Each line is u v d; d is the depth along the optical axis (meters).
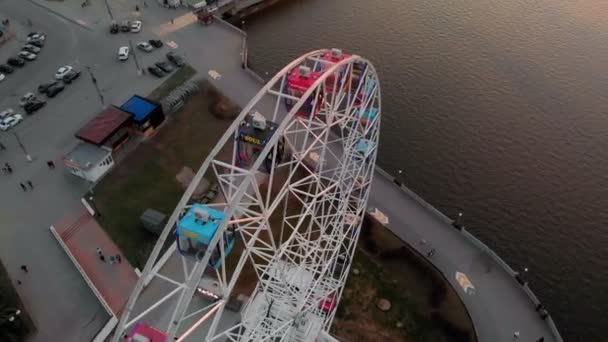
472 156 85.19
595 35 113.44
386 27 116.56
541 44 110.81
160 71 93.38
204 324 58.75
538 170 82.94
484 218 75.88
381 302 61.53
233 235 42.44
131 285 62.03
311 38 113.19
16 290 60.97
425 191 79.56
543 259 70.88
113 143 77.19
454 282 63.53
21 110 85.69
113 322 57.50
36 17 106.69
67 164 74.06
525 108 94.50
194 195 73.06
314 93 49.53
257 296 55.34
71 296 60.88
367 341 58.12
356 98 57.03
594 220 75.88
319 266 60.84
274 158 40.44
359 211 59.66
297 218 71.69
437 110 93.94
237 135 44.12
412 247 67.25
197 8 111.81
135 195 72.94
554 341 58.09
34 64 95.38
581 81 100.88
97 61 96.44
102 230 68.06
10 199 71.69
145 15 109.31
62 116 84.75
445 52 108.69
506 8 123.06
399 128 90.06
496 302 61.66
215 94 90.75
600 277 69.12
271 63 105.50
